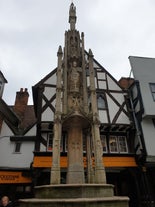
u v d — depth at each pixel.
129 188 12.23
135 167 11.11
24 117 15.80
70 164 6.36
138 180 11.52
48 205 4.19
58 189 4.89
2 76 14.89
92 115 7.03
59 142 6.33
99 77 13.52
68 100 7.54
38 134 11.16
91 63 8.81
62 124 7.12
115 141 12.06
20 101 16.06
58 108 7.07
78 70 8.29
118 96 13.11
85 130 7.54
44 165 9.99
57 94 7.51
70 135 6.97
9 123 12.85
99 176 5.80
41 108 11.43
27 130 12.59
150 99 12.47
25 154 11.70
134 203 11.62
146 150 11.02
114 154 11.14
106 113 12.14
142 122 12.05
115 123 11.83
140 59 14.53
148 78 13.49
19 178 10.60
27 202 4.46
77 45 9.16
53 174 5.71
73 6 11.00
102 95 12.85
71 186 4.84
